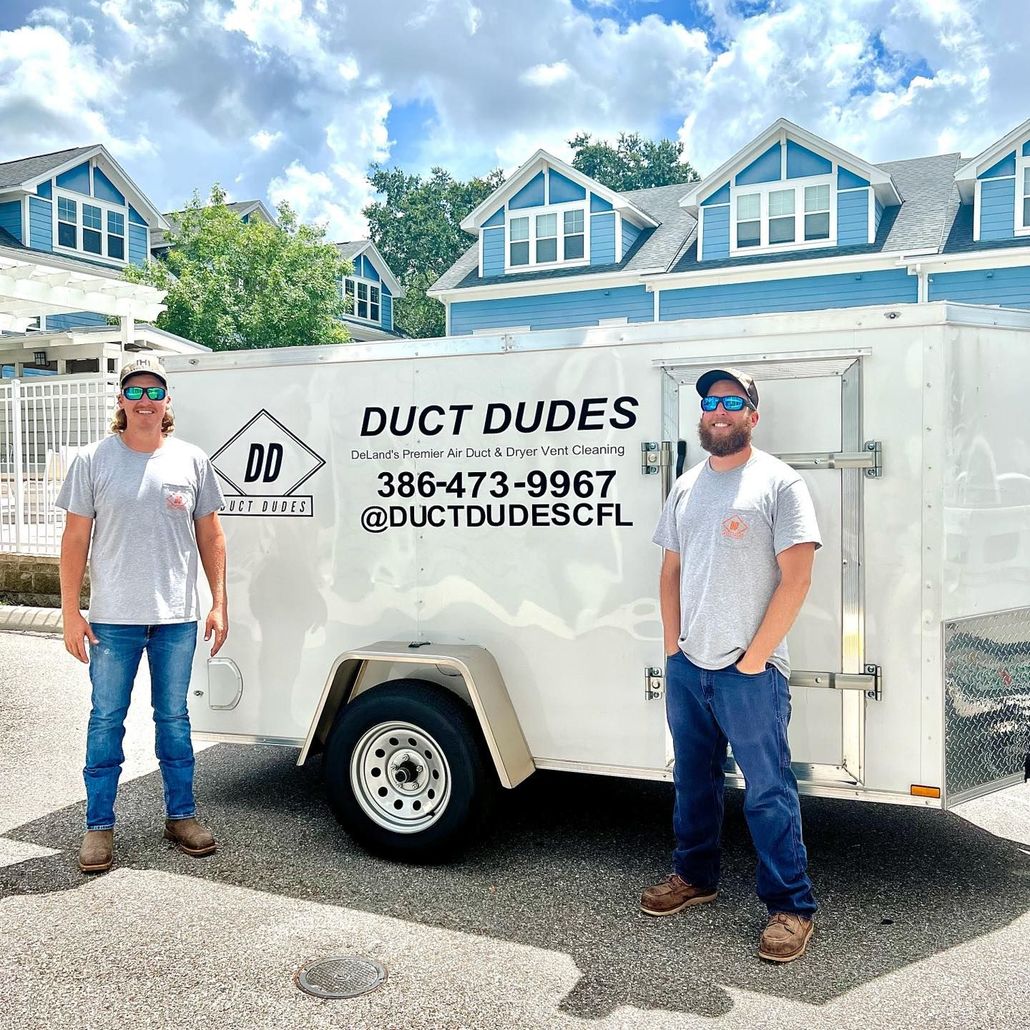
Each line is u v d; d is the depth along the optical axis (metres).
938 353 3.41
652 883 3.74
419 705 3.86
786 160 20.80
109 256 27.89
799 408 3.56
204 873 3.86
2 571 9.84
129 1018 2.82
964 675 3.54
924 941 3.26
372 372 4.21
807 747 3.62
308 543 4.36
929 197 21.41
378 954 3.19
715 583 3.18
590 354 3.85
